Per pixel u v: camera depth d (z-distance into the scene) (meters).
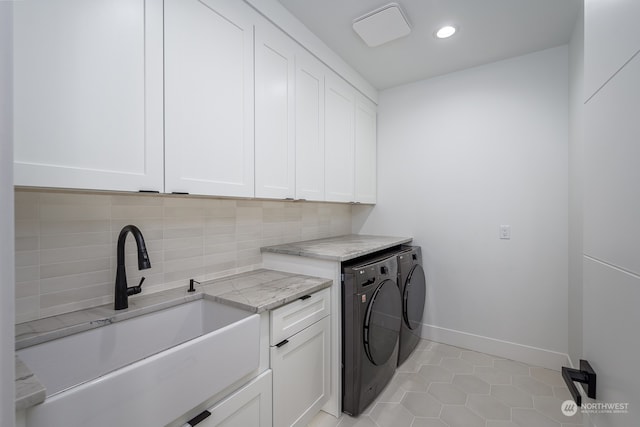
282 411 1.34
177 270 1.52
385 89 2.91
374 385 1.79
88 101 0.94
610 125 0.55
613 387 0.55
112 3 1.00
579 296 1.81
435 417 1.67
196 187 1.27
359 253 1.79
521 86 2.28
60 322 1.05
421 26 1.91
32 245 1.06
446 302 2.60
